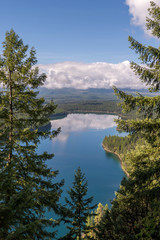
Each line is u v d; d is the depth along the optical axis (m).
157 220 10.17
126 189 8.45
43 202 9.47
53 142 159.62
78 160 113.06
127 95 7.34
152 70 7.30
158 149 8.36
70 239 13.90
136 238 10.20
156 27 7.49
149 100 7.02
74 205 14.91
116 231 12.91
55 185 10.33
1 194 5.46
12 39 9.42
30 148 10.31
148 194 7.96
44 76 10.45
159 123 7.06
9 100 9.46
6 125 9.75
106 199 66.69
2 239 4.84
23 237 4.79
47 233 8.55
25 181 9.43
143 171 7.76
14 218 5.12
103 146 143.88
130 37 7.38
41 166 10.29
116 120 7.57
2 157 7.74
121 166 103.12
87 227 14.62
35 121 10.19
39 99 10.55
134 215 13.99
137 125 7.20
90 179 85.31
